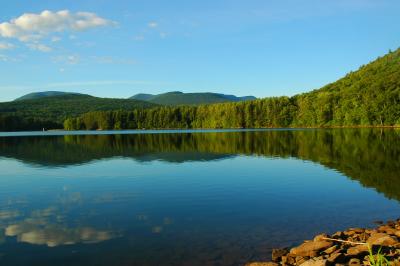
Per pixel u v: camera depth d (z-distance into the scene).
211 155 61.28
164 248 18.03
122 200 28.75
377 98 155.12
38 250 18.11
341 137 95.06
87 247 18.41
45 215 24.59
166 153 65.81
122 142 98.50
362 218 22.69
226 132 150.38
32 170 46.16
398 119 149.25
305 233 19.91
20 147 85.56
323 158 53.44
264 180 36.66
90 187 34.41
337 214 23.66
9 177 40.72
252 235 19.70
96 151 72.06
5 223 22.72
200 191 31.77
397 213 23.73
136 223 22.34
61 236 20.14
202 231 20.55
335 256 15.23
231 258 16.66
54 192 32.31
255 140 95.38
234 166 47.44
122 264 16.31
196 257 16.84
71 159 58.44
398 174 37.94
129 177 39.75
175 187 33.75
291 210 24.83
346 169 42.31
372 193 29.59
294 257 16.16
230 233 20.09
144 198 29.33
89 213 24.95
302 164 47.97
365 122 157.75
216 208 25.69
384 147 64.50
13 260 16.97
